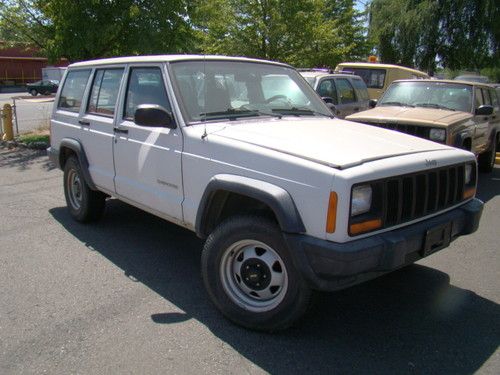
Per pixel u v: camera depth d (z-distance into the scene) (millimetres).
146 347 3330
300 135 3766
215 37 16969
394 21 30266
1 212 6449
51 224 5930
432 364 3207
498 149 11312
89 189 5625
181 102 4098
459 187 3893
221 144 3641
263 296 3514
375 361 3227
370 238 3104
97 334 3484
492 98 9766
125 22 11094
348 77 11539
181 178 4012
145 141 4395
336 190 2965
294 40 17000
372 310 3918
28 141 12320
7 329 3535
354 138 3818
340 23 30938
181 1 11227
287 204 3137
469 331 3625
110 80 5129
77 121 5574
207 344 3377
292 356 3258
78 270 4590
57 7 10734
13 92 48219
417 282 4477
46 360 3172
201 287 4277
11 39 12492
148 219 6141
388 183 3205
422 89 8984
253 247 3514
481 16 28438
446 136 7152
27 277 4418
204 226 3832
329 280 3043
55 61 11938
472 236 5816
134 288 4230
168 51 11477
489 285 4434
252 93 4602
